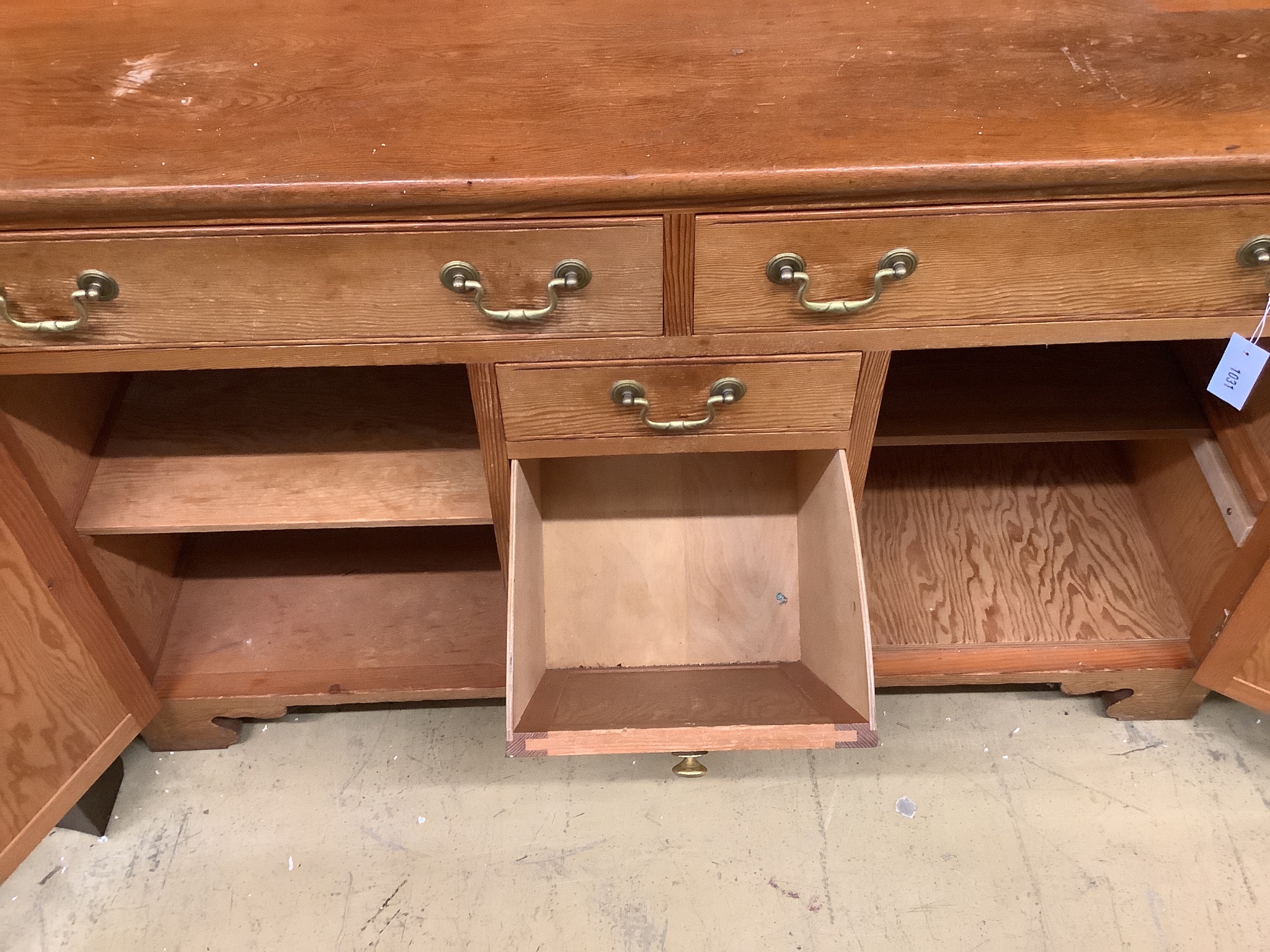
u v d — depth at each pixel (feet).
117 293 2.61
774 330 2.81
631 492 4.08
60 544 3.24
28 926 3.69
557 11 2.98
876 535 4.43
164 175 2.39
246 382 3.78
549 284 2.60
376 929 3.67
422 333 2.77
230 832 3.97
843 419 3.11
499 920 3.69
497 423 3.06
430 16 2.97
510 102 2.63
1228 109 2.53
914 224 2.54
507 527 3.45
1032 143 2.43
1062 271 2.67
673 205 2.46
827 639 3.59
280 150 2.48
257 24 2.96
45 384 3.19
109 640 3.53
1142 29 2.83
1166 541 4.26
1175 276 2.69
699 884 3.77
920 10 2.93
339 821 4.00
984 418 3.65
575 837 3.92
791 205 2.48
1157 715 4.21
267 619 4.19
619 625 4.05
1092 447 4.75
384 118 2.58
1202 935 3.58
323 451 3.55
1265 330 2.84
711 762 4.15
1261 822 3.89
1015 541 4.40
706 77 2.70
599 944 3.61
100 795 3.91
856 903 3.70
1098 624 4.10
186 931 3.68
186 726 4.09
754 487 4.10
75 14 2.99
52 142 2.51
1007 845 3.85
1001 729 4.24
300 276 2.60
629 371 2.91
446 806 4.04
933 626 4.11
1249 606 3.49
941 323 2.81
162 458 3.52
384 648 4.10
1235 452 3.55
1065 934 3.59
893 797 4.01
